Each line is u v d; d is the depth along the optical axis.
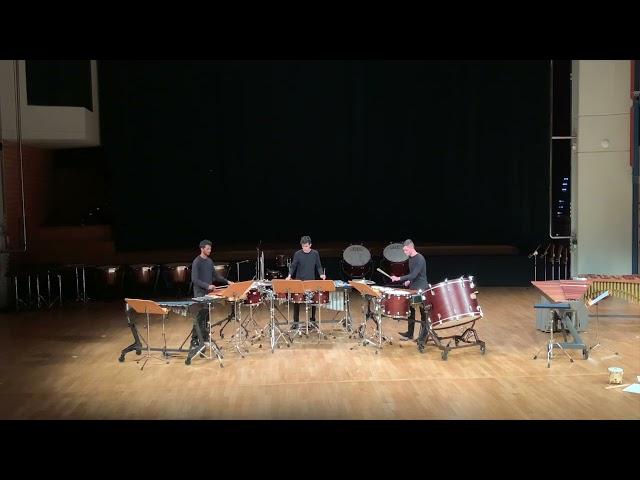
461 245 14.77
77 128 12.41
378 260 12.54
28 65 12.73
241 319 9.87
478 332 8.77
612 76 11.47
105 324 9.77
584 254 11.84
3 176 11.28
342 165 15.96
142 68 14.72
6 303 11.22
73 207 14.59
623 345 7.88
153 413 5.64
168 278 11.91
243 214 15.72
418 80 15.62
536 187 14.09
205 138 15.32
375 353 7.64
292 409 5.68
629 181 11.52
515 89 14.45
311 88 15.76
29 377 6.87
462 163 15.41
